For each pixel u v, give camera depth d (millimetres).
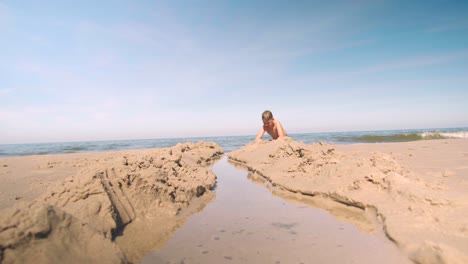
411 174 3033
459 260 1296
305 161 3926
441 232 1627
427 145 8172
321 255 1533
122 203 2141
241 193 3180
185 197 2660
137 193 2305
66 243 1284
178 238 1812
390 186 2469
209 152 8562
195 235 1864
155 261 1488
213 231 1938
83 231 1407
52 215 1324
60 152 13211
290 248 1634
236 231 1936
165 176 2766
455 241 1493
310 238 1790
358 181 2709
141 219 2123
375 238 1764
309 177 3375
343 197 2568
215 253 1581
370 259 1467
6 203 2605
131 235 1856
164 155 3922
